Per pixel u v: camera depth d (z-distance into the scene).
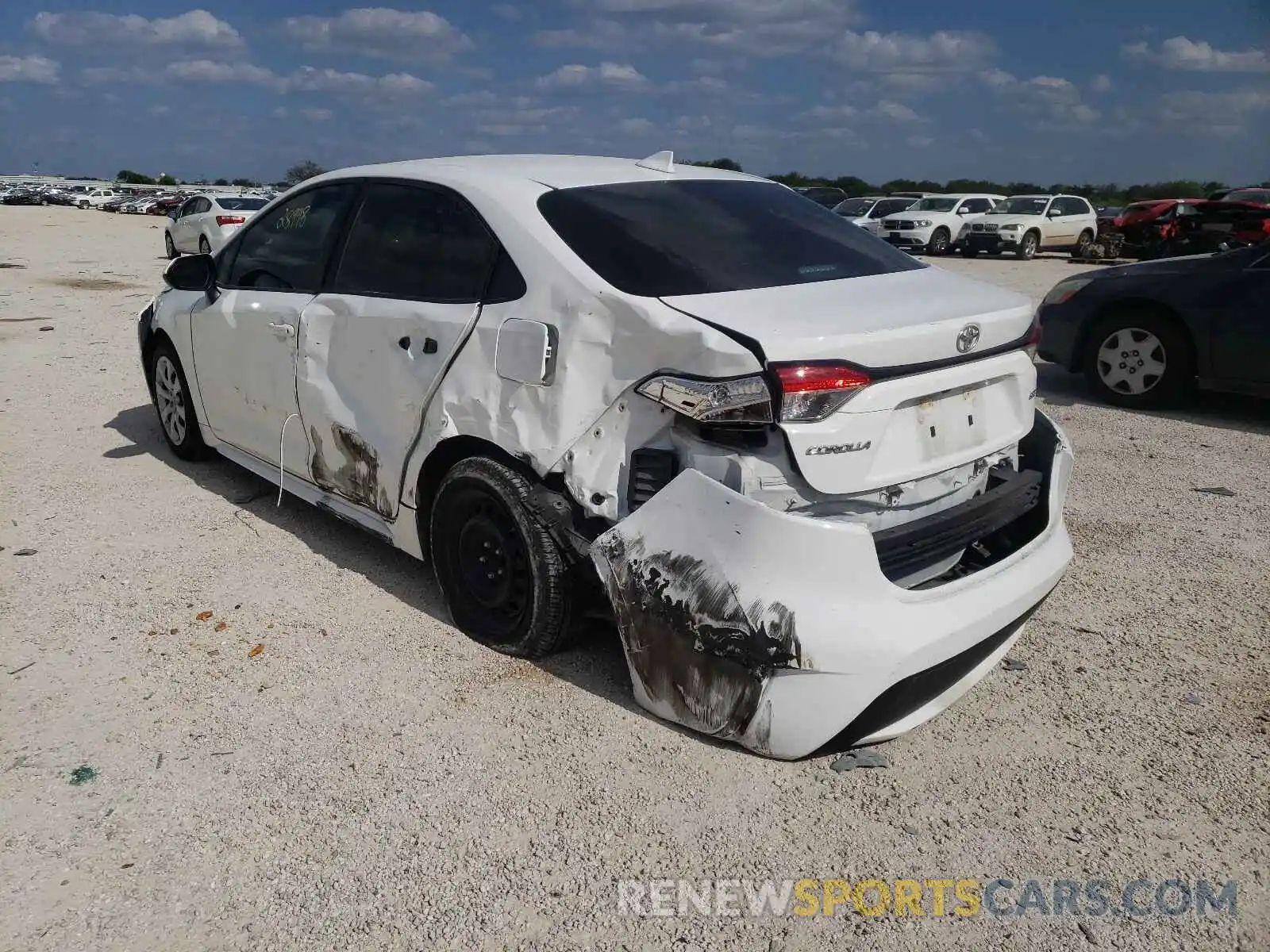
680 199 3.70
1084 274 7.79
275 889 2.47
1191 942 2.37
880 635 2.69
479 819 2.73
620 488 3.04
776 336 2.73
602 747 3.04
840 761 3.01
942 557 3.19
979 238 26.19
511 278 3.40
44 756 2.98
